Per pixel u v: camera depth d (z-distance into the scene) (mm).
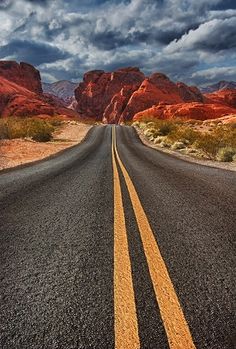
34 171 8555
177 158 12914
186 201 4578
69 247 2768
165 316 1671
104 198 4871
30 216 3887
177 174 7637
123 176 7305
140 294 1900
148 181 6516
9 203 4613
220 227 3318
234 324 1599
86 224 3492
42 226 3445
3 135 22078
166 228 3285
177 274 2178
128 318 1658
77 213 4000
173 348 1428
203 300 1828
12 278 2168
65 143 23094
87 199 4832
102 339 1499
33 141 22484
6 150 15484
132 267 2299
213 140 14266
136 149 18547
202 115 86188
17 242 2934
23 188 5855
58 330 1577
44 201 4738
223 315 1678
